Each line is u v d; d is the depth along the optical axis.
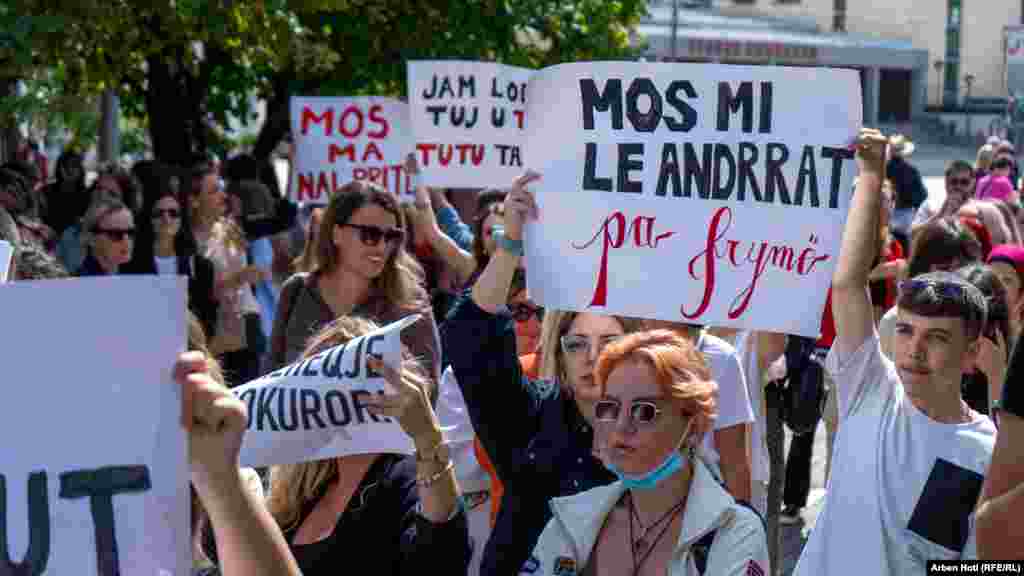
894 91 56.72
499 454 4.23
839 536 4.09
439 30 15.04
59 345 2.54
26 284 2.53
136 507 2.55
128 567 2.55
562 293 4.42
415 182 9.49
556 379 4.37
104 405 2.55
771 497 5.76
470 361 4.24
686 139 4.39
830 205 4.37
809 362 5.80
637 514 3.46
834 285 4.32
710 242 4.40
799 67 4.35
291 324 6.59
